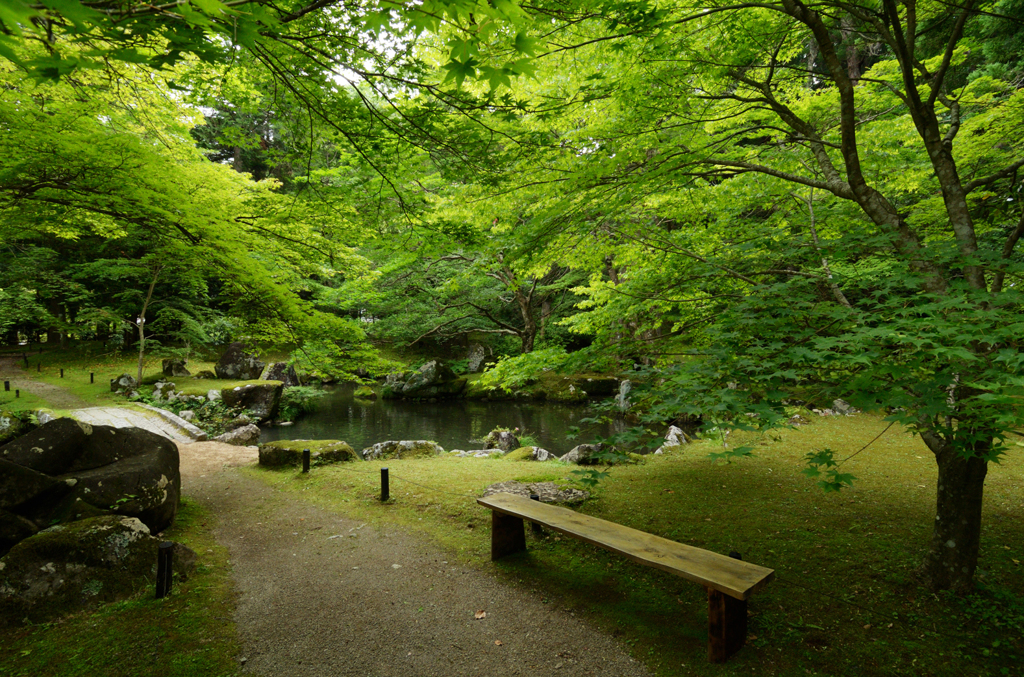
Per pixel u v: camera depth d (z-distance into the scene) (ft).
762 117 17.95
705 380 10.59
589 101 14.34
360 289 45.85
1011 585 12.85
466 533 17.62
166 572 13.15
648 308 16.17
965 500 12.42
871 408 7.98
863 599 12.48
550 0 8.83
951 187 12.37
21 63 4.00
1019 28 24.25
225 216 17.11
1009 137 17.63
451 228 16.29
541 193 17.63
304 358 22.11
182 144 20.65
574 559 15.39
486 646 11.29
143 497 16.83
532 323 61.05
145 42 5.29
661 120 17.06
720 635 10.35
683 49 13.48
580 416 54.39
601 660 10.69
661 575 14.24
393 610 12.83
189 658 10.71
